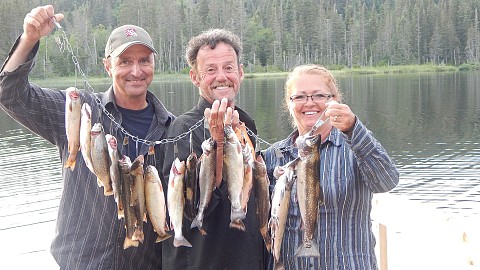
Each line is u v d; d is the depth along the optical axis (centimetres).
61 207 190
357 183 166
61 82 1639
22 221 539
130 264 190
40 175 755
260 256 180
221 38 184
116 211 185
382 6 3944
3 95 178
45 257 421
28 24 172
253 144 192
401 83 2434
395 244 282
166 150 184
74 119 174
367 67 3394
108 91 198
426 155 905
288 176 168
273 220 168
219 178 172
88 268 184
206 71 182
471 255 167
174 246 174
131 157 192
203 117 182
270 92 2056
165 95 1900
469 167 793
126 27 196
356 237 166
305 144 166
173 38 3050
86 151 172
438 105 1608
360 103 1711
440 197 637
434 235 184
